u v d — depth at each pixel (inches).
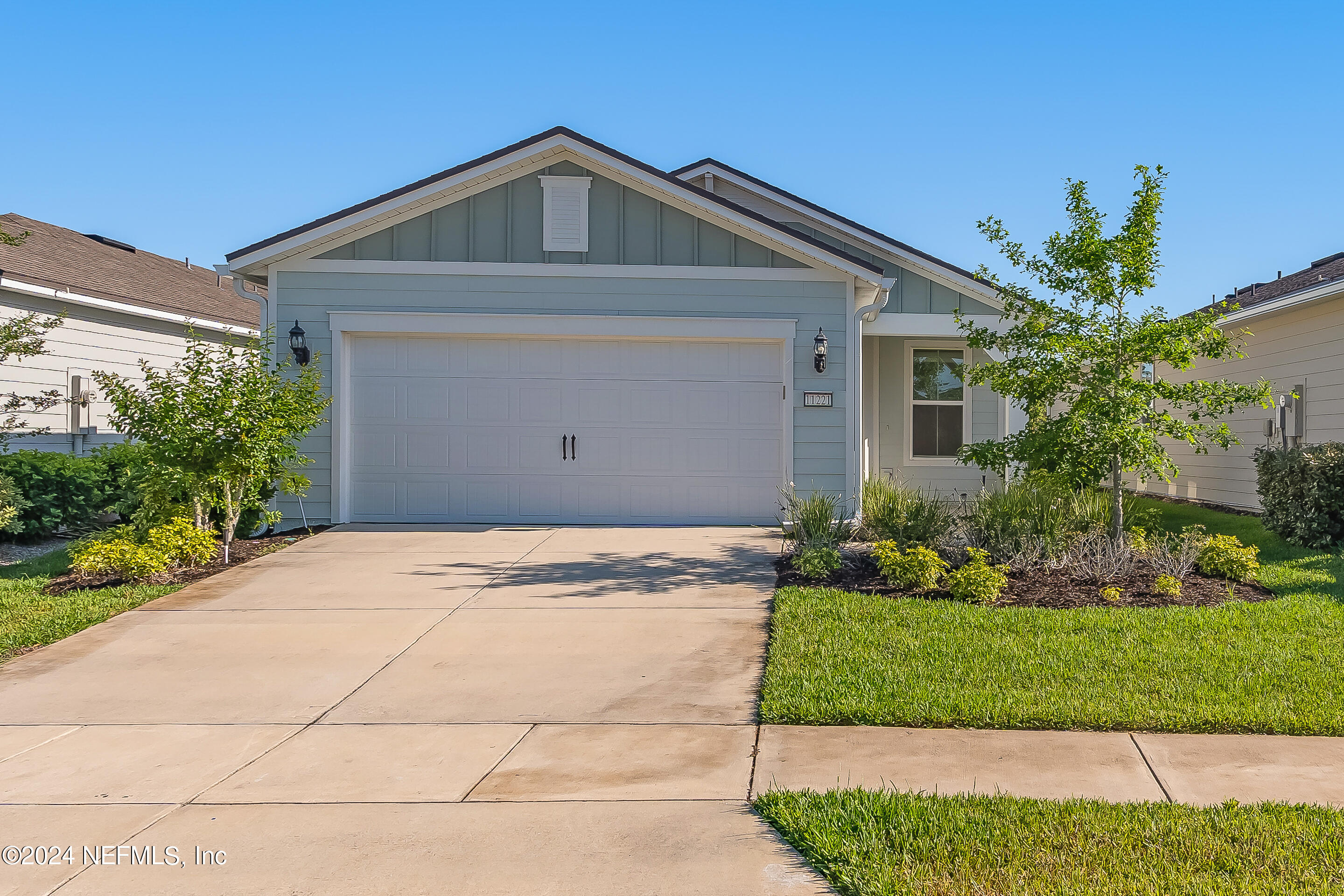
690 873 147.0
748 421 490.6
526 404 489.7
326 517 482.0
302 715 225.5
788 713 215.6
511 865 150.3
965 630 278.8
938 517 409.4
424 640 287.0
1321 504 405.7
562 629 296.2
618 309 481.4
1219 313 361.1
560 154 480.7
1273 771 182.1
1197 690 223.5
